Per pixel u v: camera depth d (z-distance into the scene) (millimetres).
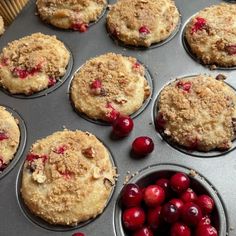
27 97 390
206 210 321
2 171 354
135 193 324
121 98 369
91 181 329
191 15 425
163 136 357
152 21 407
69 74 399
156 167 343
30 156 346
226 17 404
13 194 342
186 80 372
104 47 413
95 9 430
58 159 335
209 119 348
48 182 330
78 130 362
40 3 435
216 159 344
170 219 312
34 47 403
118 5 424
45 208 324
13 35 429
